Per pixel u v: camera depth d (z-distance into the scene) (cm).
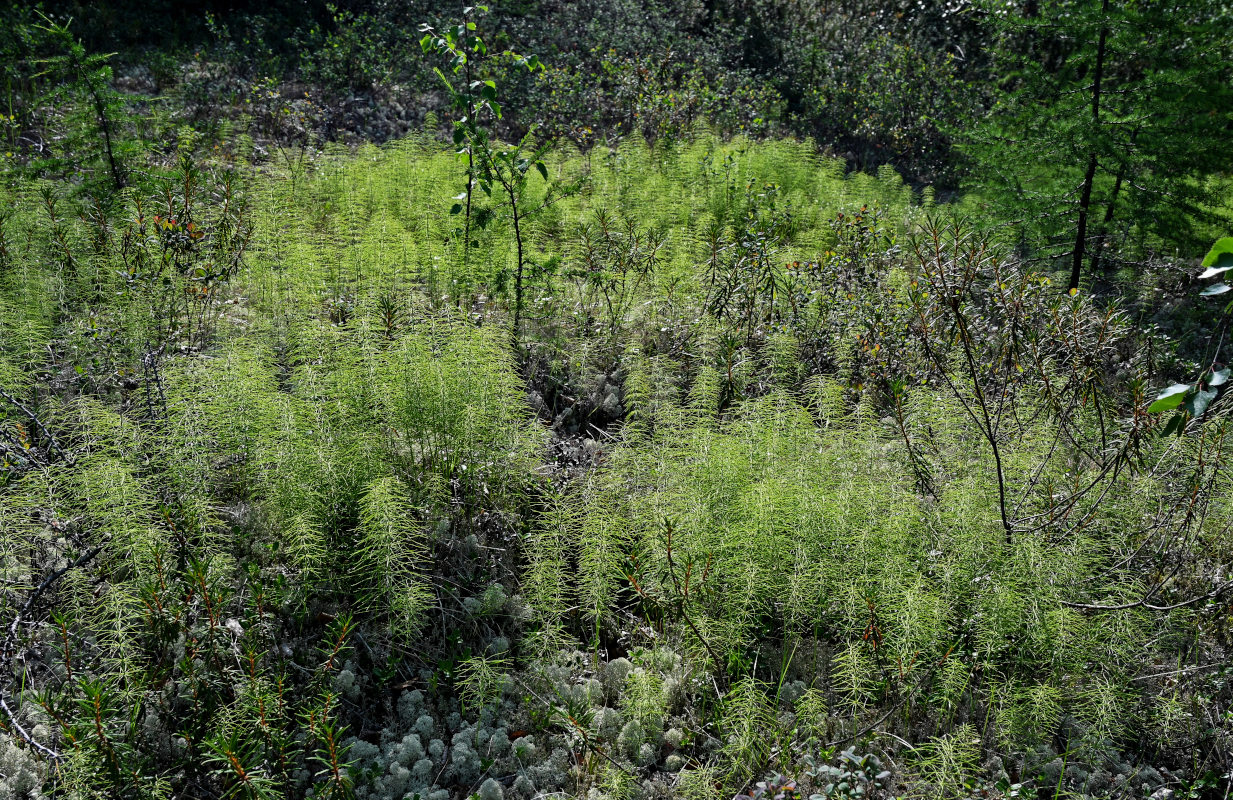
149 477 411
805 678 414
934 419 541
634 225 832
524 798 351
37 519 399
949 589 418
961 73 1677
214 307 630
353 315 630
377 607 401
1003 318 612
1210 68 809
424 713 375
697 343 648
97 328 536
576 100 1339
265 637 372
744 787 352
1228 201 947
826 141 1502
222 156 938
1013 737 383
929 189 1216
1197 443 495
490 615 424
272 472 420
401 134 1228
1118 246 1012
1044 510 491
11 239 646
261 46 1287
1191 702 408
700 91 1409
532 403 608
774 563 421
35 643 363
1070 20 837
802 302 721
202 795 323
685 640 416
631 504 464
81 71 781
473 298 732
